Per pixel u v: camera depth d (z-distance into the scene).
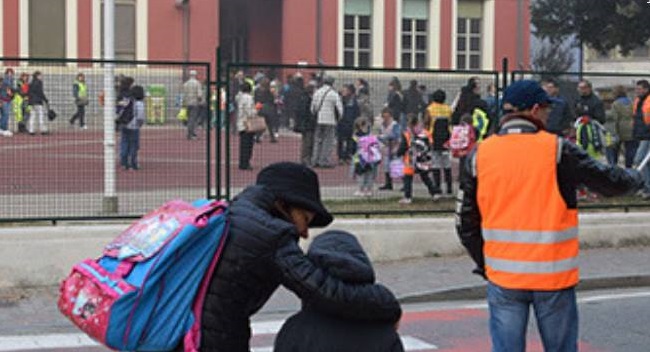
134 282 4.01
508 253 5.75
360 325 3.91
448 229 13.34
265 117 13.05
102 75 12.55
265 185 4.32
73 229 11.56
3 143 11.84
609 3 41.97
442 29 44.28
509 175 5.74
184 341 4.04
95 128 12.36
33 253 11.38
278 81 13.55
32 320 9.98
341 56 43.00
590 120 15.41
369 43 43.53
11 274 11.30
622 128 15.60
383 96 14.07
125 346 4.02
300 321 3.96
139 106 12.48
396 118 13.99
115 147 12.37
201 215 4.12
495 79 14.40
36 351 8.74
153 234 4.11
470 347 8.91
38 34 38.47
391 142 13.86
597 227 14.02
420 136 14.01
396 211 13.61
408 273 12.25
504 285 5.76
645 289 11.95
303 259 3.99
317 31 42.78
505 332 5.78
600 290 11.86
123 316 3.98
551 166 5.68
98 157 12.30
